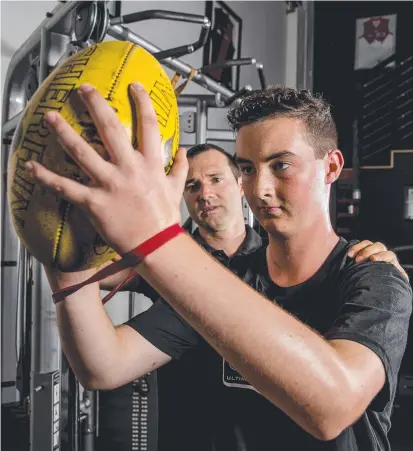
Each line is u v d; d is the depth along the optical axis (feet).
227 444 2.94
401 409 9.75
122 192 1.47
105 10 4.95
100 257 1.91
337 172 2.70
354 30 16.08
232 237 5.86
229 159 5.88
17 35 7.28
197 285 1.52
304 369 1.54
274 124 2.44
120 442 5.40
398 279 2.35
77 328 2.47
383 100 15.52
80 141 1.46
